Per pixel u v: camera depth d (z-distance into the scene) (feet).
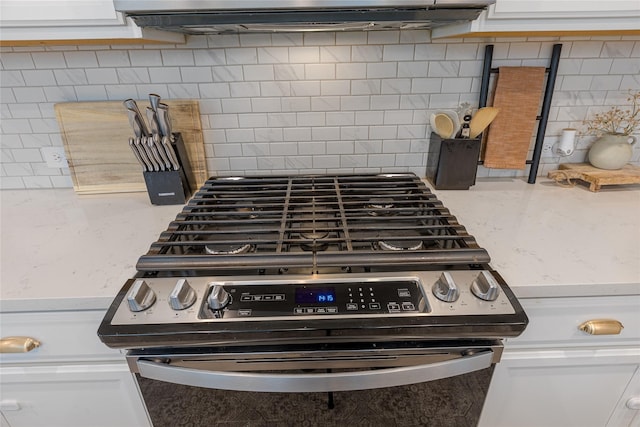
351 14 2.83
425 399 2.72
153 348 2.43
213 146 4.33
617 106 4.28
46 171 4.34
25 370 2.82
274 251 2.90
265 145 4.36
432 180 4.37
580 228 3.32
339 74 4.06
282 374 2.45
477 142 4.01
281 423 2.75
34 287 2.59
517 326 2.30
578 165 4.48
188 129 4.16
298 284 2.51
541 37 3.95
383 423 2.76
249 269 2.65
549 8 3.00
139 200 4.11
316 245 2.90
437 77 4.11
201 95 4.09
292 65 4.00
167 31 3.41
